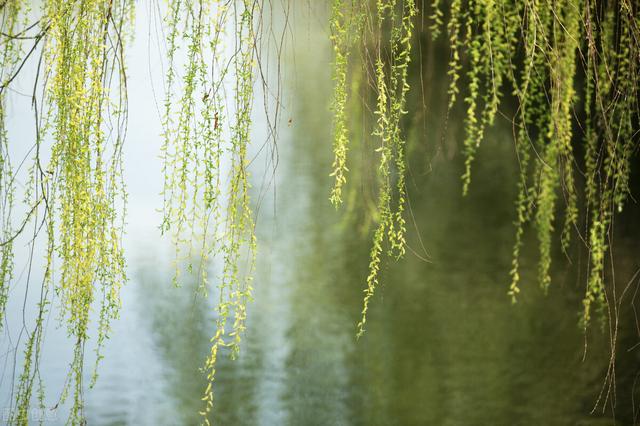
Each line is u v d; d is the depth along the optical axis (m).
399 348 7.52
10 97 3.59
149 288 8.83
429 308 8.50
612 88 4.64
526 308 8.33
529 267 9.48
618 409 6.20
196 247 9.85
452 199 12.24
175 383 6.73
